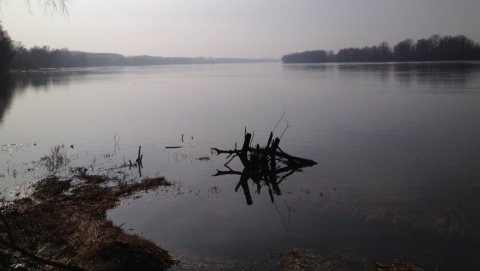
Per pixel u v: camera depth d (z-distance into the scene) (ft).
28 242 28.86
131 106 133.80
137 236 32.42
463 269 27.73
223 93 177.78
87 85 238.89
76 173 53.26
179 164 59.16
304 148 67.21
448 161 55.88
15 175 52.31
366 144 68.69
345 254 29.76
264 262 28.84
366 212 38.22
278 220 37.09
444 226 34.35
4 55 305.53
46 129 90.07
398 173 51.13
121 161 60.64
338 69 456.04
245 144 57.47
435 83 192.75
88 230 31.76
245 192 46.03
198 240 32.94
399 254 29.81
